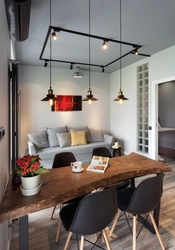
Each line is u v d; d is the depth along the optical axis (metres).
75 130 4.94
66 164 2.30
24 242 1.29
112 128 5.80
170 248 1.70
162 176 1.57
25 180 1.30
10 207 1.15
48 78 4.93
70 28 2.74
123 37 3.10
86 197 1.19
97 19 2.49
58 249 1.72
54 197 1.28
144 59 4.32
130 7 2.22
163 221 2.10
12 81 2.13
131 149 4.94
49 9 2.23
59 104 5.07
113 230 1.88
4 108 1.60
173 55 3.55
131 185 2.23
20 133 4.52
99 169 1.80
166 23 2.63
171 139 4.70
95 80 5.58
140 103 4.64
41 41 3.20
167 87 6.78
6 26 1.81
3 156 1.47
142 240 1.82
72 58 4.20
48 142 4.52
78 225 1.24
